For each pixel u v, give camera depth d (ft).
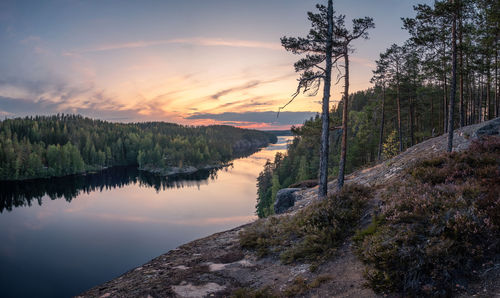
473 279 15.33
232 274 25.13
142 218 353.72
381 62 108.58
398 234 19.53
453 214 19.33
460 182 27.96
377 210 27.71
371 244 20.86
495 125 56.03
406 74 109.40
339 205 31.83
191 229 305.53
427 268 16.39
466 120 131.64
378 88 123.03
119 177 654.12
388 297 16.19
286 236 30.89
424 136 135.33
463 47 49.85
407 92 113.60
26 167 575.79
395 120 153.89
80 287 177.88
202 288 22.58
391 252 18.04
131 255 235.81
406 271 16.80
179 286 23.24
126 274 29.19
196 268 27.50
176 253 34.68
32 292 171.73
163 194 491.72
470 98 119.85
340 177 53.21
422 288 15.65
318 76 46.73
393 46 104.06
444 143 66.74
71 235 293.43
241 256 29.81
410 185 30.27
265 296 19.75
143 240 274.36
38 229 314.14
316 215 31.22
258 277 23.79
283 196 86.79
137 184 584.81
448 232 17.95
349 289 18.20
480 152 36.35
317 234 27.50
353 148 168.45
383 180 59.16
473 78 111.65
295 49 48.70
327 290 18.84
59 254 240.12
